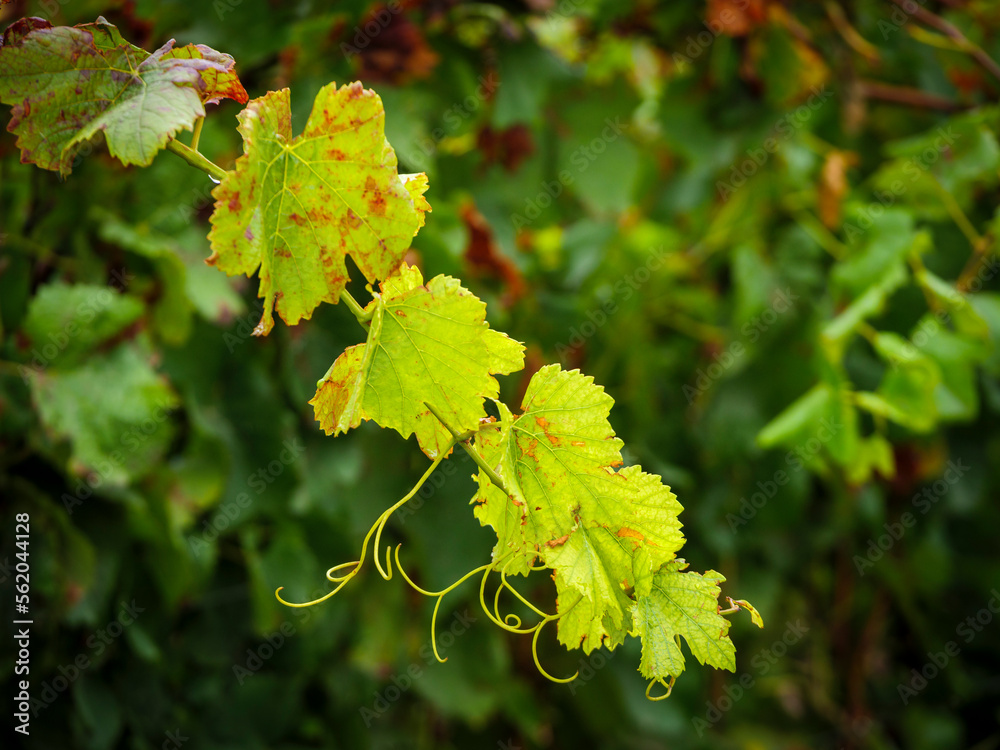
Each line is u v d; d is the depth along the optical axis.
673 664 0.43
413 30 0.88
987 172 0.99
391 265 0.42
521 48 1.00
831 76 1.12
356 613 1.00
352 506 0.97
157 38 0.79
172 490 0.84
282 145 0.41
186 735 0.90
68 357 0.74
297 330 0.90
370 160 0.41
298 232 0.41
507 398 1.04
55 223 0.79
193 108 0.41
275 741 0.97
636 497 0.44
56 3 0.73
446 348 0.44
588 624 0.43
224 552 0.94
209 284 0.84
